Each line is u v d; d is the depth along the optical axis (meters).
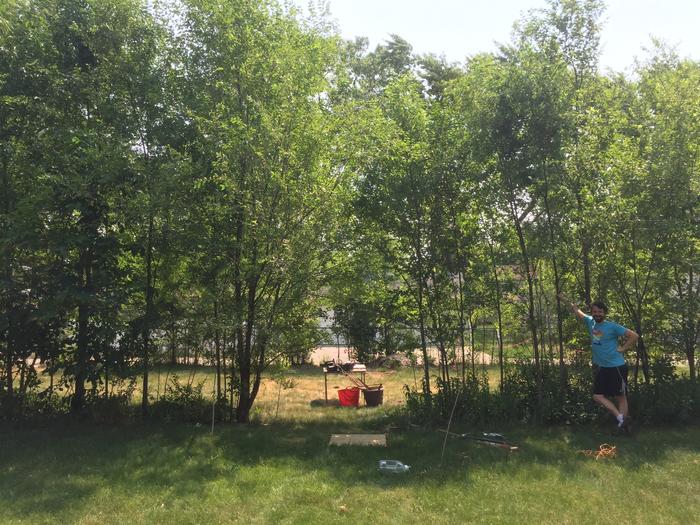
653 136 7.34
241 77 7.70
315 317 8.34
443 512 4.41
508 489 4.92
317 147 7.27
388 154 7.61
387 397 11.39
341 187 7.69
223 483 5.17
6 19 7.54
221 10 7.80
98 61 8.00
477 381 7.84
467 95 7.72
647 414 7.27
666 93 7.52
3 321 6.94
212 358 8.01
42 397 7.82
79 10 7.80
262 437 6.96
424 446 6.44
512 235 7.76
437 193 7.64
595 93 7.79
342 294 8.09
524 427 7.29
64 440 6.72
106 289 7.27
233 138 6.98
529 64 7.24
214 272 7.49
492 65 7.61
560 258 7.38
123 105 7.79
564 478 5.21
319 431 7.57
